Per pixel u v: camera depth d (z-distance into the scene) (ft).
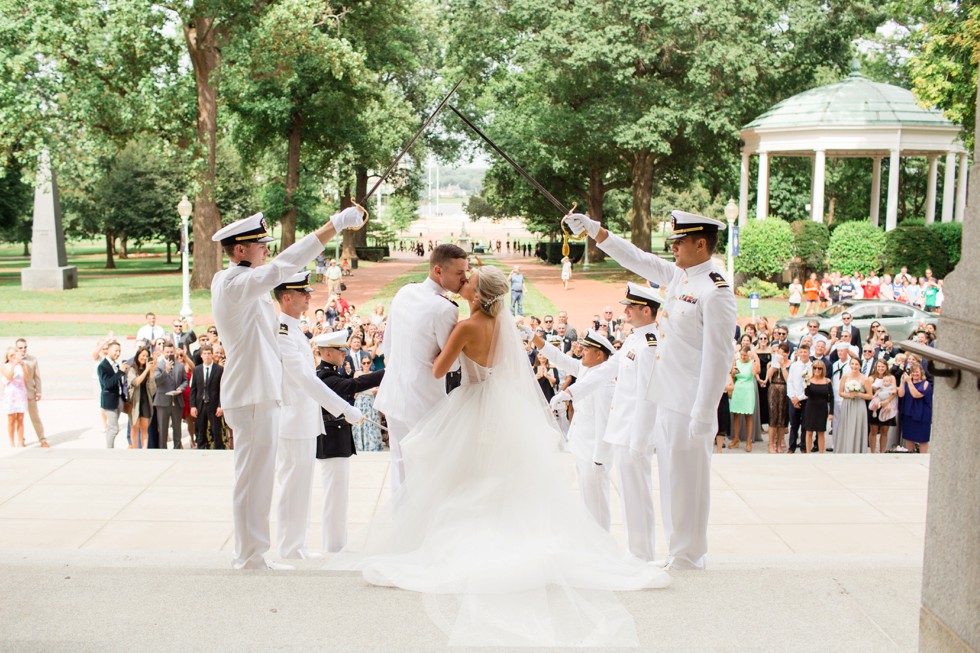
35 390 46.75
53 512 29.09
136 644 11.74
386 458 36.78
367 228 214.69
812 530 27.91
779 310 98.84
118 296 111.65
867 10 140.36
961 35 82.38
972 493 10.32
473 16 141.59
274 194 137.39
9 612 12.91
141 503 30.09
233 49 99.71
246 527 19.70
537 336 25.54
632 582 14.70
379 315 62.54
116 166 167.02
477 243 288.10
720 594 13.94
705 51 120.06
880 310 71.00
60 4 90.74
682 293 19.63
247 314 19.08
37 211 122.31
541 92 147.43
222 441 42.14
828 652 11.66
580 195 166.81
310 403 23.34
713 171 158.10
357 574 15.35
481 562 15.02
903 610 13.11
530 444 17.61
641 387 21.11
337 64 106.42
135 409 45.14
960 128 109.50
